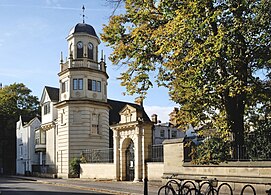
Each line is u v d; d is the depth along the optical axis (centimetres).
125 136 3319
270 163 1800
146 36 1806
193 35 1562
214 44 1503
